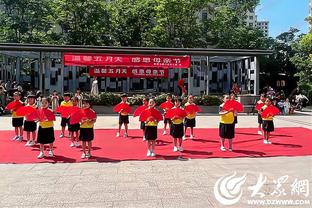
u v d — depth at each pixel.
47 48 23.91
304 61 33.50
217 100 24.50
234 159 9.79
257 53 25.92
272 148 11.41
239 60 32.78
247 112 24.25
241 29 38.19
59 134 14.17
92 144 12.06
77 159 9.76
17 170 8.55
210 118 21.03
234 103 10.86
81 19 35.41
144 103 12.35
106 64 24.55
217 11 38.94
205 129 15.82
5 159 9.72
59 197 6.40
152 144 10.29
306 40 32.16
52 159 9.75
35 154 10.39
